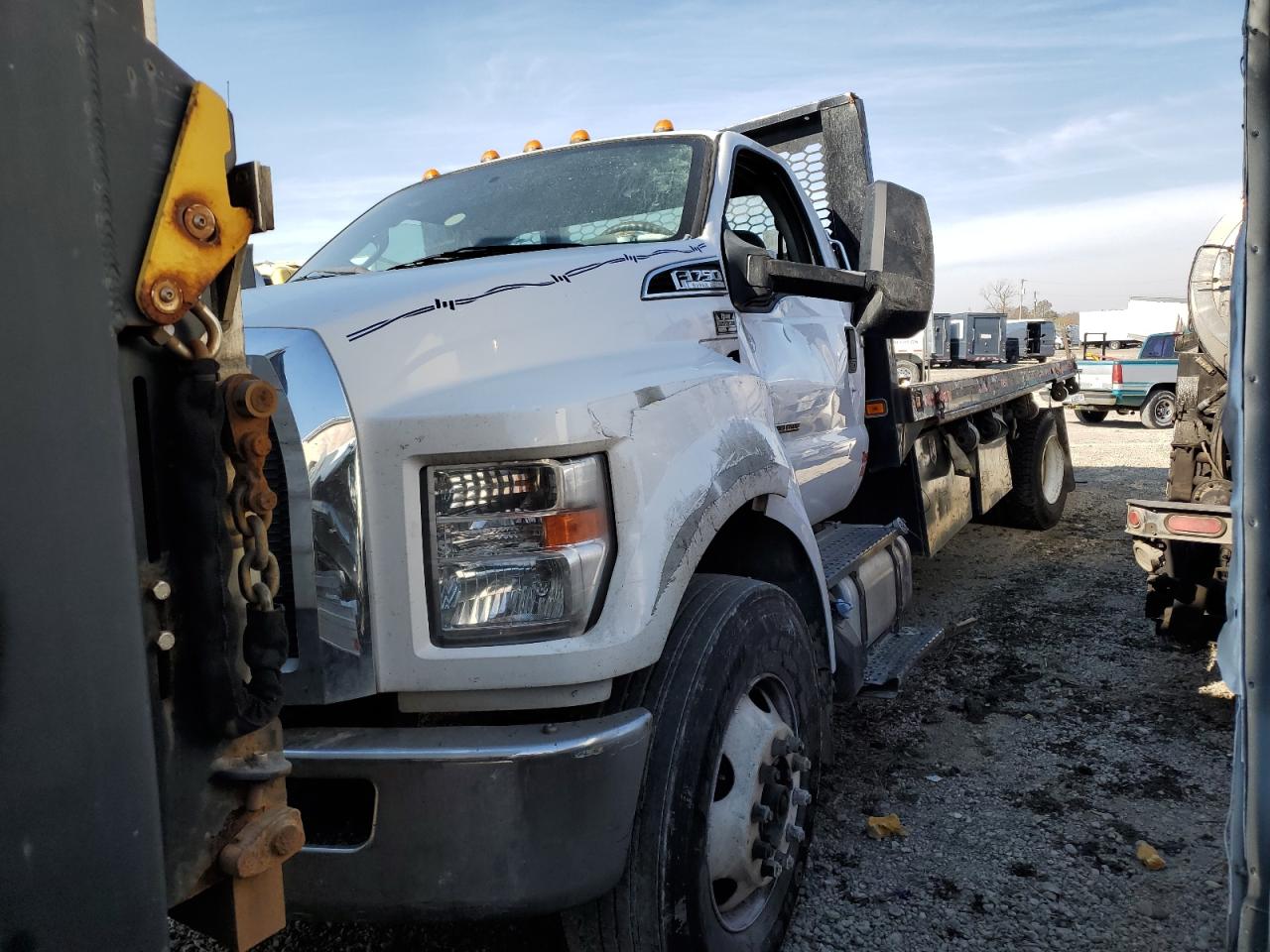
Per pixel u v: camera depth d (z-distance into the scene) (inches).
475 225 127.0
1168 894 108.0
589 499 74.2
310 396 69.4
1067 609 220.8
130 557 42.3
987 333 606.9
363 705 78.5
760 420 101.7
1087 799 130.9
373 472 70.5
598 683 73.9
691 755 79.0
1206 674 174.9
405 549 70.2
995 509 297.9
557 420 72.1
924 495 198.7
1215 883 109.7
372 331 74.2
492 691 72.2
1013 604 226.7
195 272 44.9
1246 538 72.3
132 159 42.8
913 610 224.5
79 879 40.0
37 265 38.9
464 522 71.6
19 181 38.4
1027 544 288.8
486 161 149.2
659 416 81.8
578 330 88.1
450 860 67.3
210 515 45.8
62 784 39.5
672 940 77.8
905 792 134.8
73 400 40.1
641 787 76.5
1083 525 318.0
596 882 70.8
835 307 157.8
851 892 110.6
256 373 65.0
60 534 39.6
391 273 90.8
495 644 71.1
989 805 130.3
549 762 67.5
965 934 102.2
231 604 47.1
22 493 38.4
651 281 101.8
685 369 93.8
